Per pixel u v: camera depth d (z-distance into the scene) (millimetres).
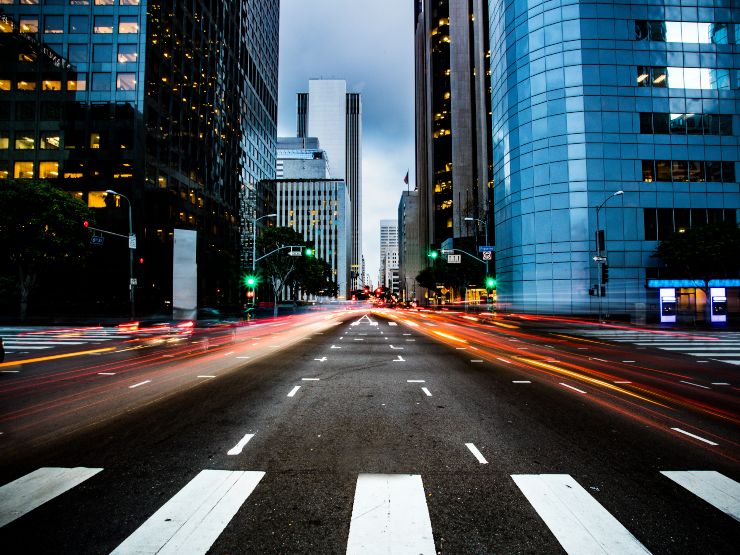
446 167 101812
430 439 5723
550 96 36656
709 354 14625
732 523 3559
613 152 35438
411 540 3293
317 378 10117
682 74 36344
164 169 49125
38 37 45094
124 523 3514
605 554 3105
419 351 15469
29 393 8359
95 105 44594
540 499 3988
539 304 36719
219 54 65250
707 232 30562
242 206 76125
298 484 4297
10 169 44281
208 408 7285
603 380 9992
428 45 109812
